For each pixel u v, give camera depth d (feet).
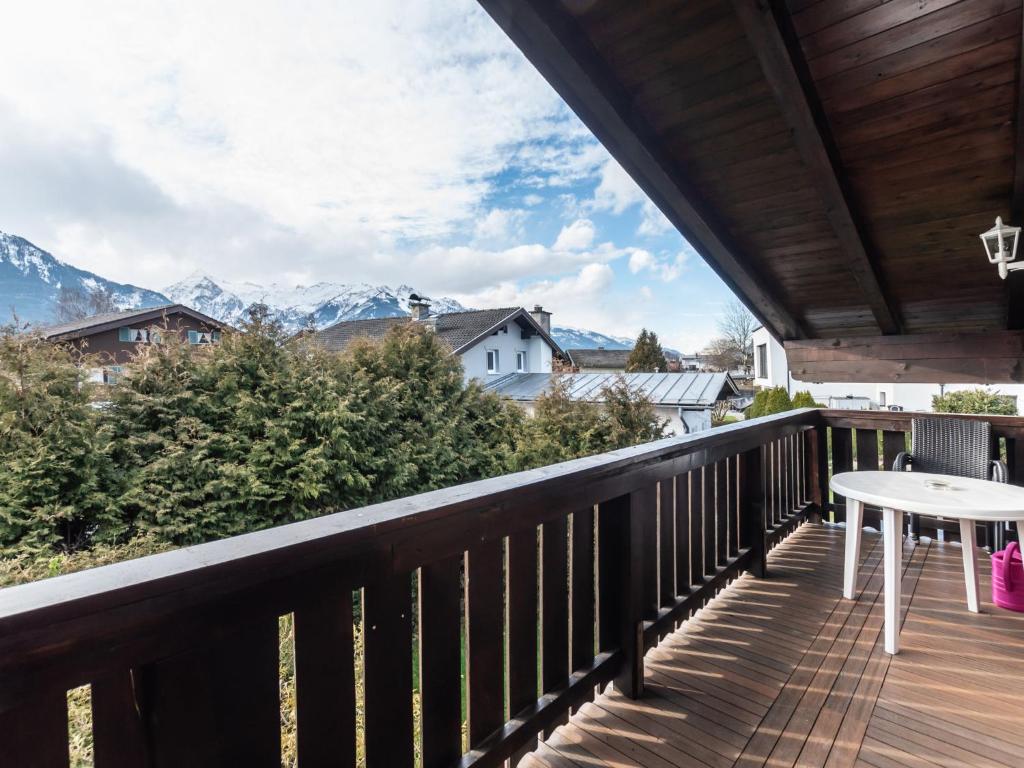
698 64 8.46
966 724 5.50
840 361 14.76
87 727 7.18
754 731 5.46
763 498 9.39
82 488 17.61
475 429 30.86
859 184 10.16
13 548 16.19
